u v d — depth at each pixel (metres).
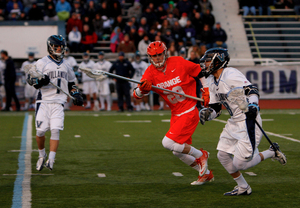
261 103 47.56
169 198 13.37
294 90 46.88
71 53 51.69
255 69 46.72
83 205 12.58
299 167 17.75
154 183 15.30
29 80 16.12
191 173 16.84
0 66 41.53
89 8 55.91
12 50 47.69
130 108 41.38
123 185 15.02
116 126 30.78
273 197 13.43
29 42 47.78
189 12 57.12
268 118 35.09
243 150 12.98
